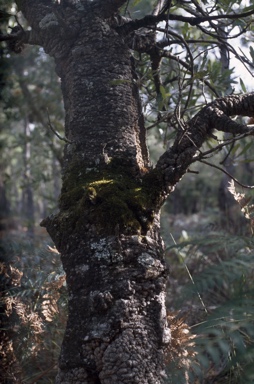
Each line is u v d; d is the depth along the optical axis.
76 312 1.73
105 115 2.02
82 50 2.11
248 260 2.60
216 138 2.00
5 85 4.98
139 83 2.13
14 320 2.40
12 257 2.78
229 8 2.29
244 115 2.04
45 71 5.32
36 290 2.43
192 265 3.61
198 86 2.80
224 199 4.53
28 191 7.25
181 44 2.64
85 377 1.66
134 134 2.05
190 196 9.27
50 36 2.21
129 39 2.24
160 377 1.68
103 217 1.77
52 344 2.58
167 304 3.10
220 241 2.86
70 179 1.96
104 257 1.74
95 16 2.15
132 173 1.94
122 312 1.66
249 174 5.50
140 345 1.66
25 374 2.43
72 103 2.10
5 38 2.43
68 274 1.79
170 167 1.91
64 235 1.83
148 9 3.62
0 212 6.75
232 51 2.55
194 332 1.99
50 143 5.67
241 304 1.99
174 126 2.49
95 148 1.98
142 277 1.72
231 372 2.30
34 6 2.32
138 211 1.82
